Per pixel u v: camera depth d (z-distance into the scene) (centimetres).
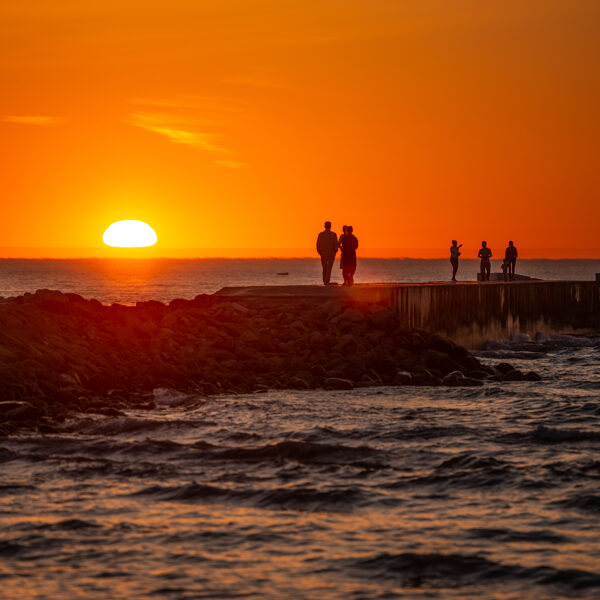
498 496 4619
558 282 16550
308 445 5659
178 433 6334
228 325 10119
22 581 3344
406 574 3444
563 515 4269
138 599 3184
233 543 3816
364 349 9950
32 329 8344
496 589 3303
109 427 6397
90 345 8700
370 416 7262
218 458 5450
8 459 5341
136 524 4072
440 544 3806
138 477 4956
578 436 6256
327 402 7975
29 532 3922
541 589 3303
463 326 13950
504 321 15075
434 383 9350
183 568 3500
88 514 4225
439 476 4997
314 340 9875
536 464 5353
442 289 13375
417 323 12700
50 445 5728
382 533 3969
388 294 12094
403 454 5634
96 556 3628
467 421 7138
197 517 4209
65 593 3231
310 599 3198
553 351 14450
